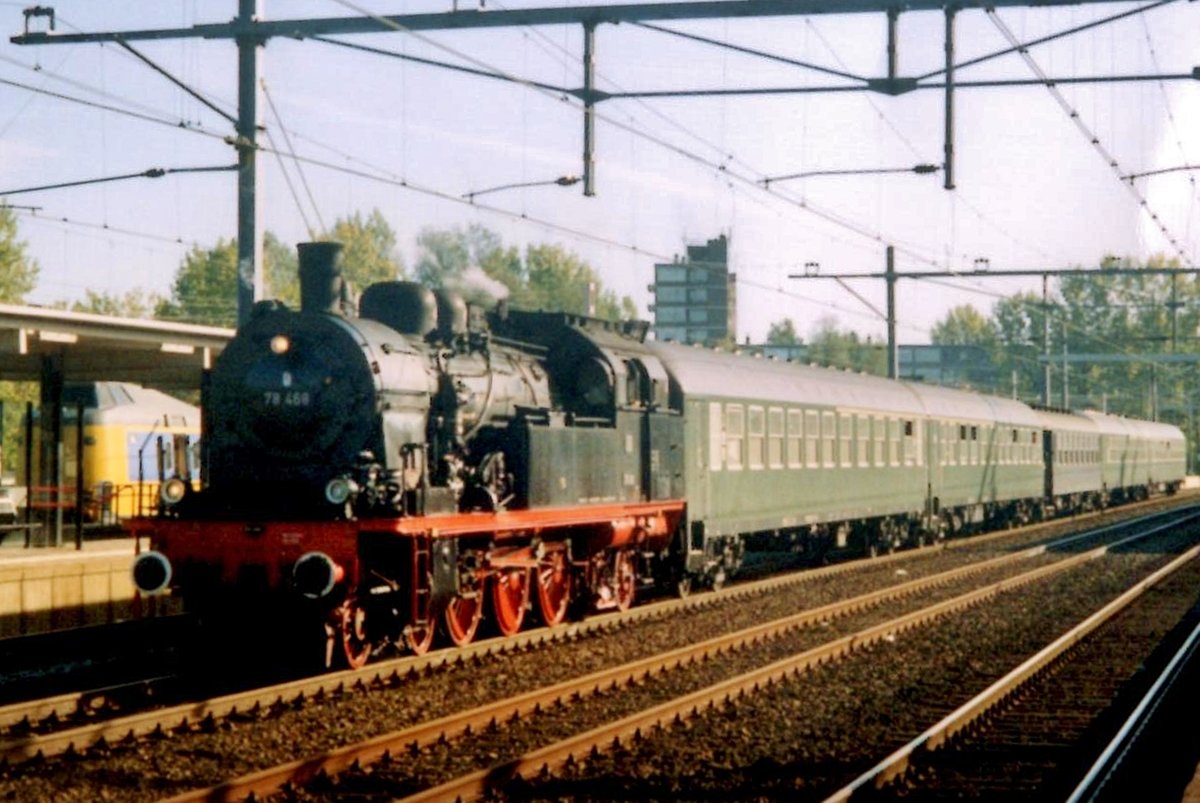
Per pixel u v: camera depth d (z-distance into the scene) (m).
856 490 28.00
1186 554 29.42
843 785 9.27
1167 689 13.16
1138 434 60.75
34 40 16.61
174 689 12.85
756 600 20.77
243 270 16.56
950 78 15.82
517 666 13.97
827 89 16.12
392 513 13.68
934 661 14.92
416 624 13.82
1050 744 10.71
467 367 15.98
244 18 16.44
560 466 16.67
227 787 8.41
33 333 19.14
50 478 21.34
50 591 17.38
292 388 14.57
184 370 24.31
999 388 106.81
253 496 14.59
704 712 11.73
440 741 10.29
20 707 11.02
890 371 36.19
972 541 36.06
